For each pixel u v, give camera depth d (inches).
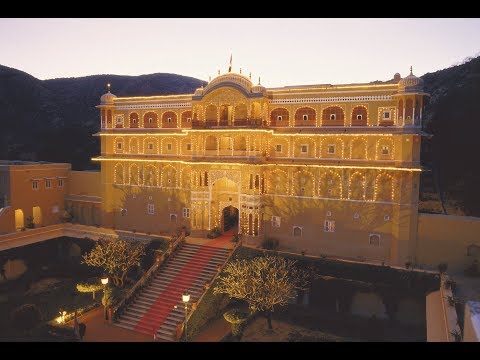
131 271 1667.1
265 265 1282.0
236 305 1434.5
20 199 1943.9
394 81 1622.8
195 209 1748.3
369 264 1359.5
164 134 1839.3
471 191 2030.0
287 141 1643.7
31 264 1797.5
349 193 1530.5
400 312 1318.9
